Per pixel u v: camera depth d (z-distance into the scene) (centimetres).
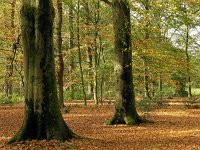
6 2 2673
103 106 2875
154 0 1535
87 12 2989
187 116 2139
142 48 2439
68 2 2728
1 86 4725
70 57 3656
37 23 1212
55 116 1231
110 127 1686
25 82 1241
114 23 1778
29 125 1227
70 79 3634
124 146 1211
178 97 4172
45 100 1222
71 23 3094
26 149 1125
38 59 1216
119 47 1767
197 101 3191
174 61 2834
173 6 1519
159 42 2686
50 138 1209
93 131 1573
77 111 2480
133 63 2830
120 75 1772
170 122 1817
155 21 1847
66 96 3997
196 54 3756
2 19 2762
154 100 2800
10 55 2634
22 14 1229
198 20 2223
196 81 3800
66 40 3819
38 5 1211
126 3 1709
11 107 2870
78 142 1218
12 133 1536
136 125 1723
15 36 2598
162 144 1241
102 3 2959
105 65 3161
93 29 2945
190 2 1766
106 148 1170
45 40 1216
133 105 1783
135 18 1995
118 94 1780
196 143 1245
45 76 1220
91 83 3572
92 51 3228
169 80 3167
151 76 2959
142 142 1291
